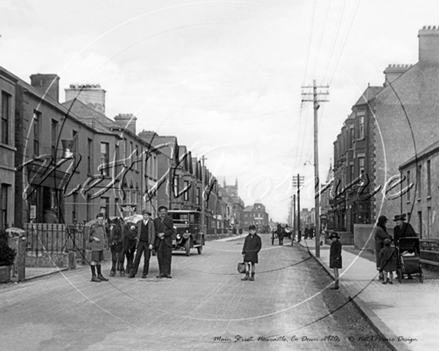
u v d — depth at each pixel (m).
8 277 13.16
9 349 6.28
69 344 6.54
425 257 14.98
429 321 7.55
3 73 19.62
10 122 20.33
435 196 20.16
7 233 13.74
